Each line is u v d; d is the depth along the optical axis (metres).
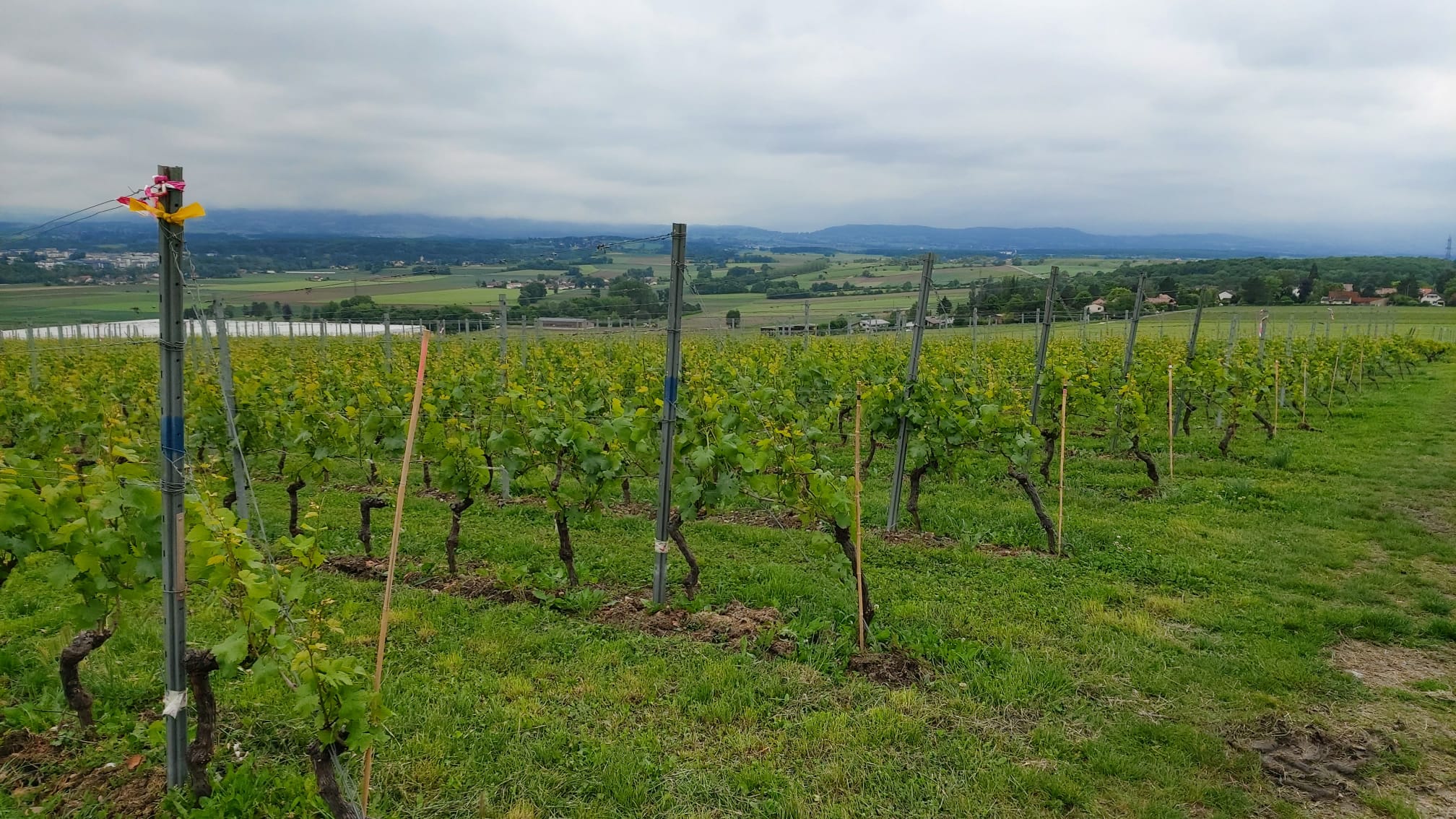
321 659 3.81
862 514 10.83
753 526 10.16
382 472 12.87
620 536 9.73
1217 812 4.61
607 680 5.83
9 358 19.02
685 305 7.20
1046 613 7.26
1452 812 4.64
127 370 16.30
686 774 4.75
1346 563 8.72
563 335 27.53
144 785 4.45
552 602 7.32
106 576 4.66
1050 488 12.21
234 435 4.50
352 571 8.25
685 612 7.12
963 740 5.18
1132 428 14.52
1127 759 5.00
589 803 4.48
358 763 4.71
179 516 4.02
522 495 11.77
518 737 5.07
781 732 5.20
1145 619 7.12
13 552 4.58
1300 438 16.39
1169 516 10.55
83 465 11.18
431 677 5.84
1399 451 14.79
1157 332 40.19
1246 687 6.00
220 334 9.12
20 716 4.90
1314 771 5.00
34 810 4.19
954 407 9.88
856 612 6.99
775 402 12.23
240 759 4.73
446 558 8.62
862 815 4.48
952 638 6.70
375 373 14.72
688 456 7.56
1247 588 8.02
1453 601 7.72
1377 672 6.32
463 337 26.14
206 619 6.54
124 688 5.42
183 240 3.86
